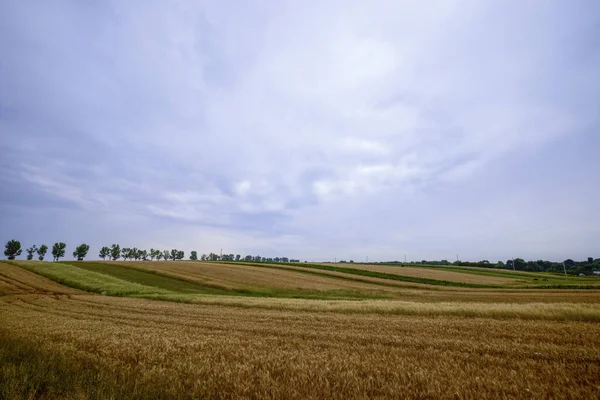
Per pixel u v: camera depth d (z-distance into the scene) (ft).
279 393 17.19
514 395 17.21
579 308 55.47
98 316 60.44
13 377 18.85
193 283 148.87
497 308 60.39
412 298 111.86
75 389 18.24
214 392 17.81
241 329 44.91
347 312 66.13
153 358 26.32
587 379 20.10
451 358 26.02
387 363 23.95
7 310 68.28
